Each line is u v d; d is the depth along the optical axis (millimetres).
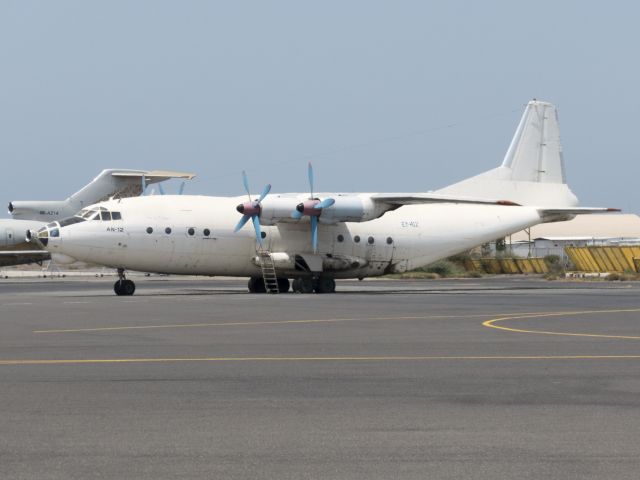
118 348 45594
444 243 123375
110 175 160875
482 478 20047
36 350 44688
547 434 24438
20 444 23250
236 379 34656
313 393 31297
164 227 108812
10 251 156750
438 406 28703
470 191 128125
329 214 110312
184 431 24859
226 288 132500
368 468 20922
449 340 49469
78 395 30797
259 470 20719
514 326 58500
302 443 23453
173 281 172875
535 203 131375
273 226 112875
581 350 44312
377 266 120312
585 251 186500
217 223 111438
